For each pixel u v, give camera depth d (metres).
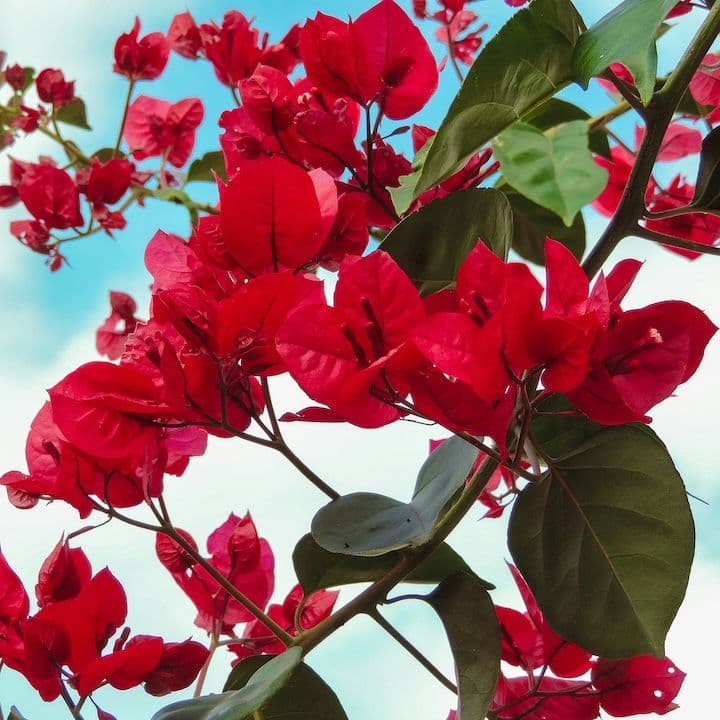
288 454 0.71
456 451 0.80
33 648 0.69
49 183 1.41
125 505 0.73
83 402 0.66
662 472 0.67
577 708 0.81
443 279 0.70
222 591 0.87
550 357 0.56
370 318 0.59
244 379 0.69
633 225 0.68
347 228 0.71
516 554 0.69
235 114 0.81
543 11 0.63
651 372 0.58
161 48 1.47
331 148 0.75
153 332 0.67
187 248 0.70
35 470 0.73
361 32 0.74
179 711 0.64
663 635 0.65
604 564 0.67
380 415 0.59
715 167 0.69
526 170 0.48
